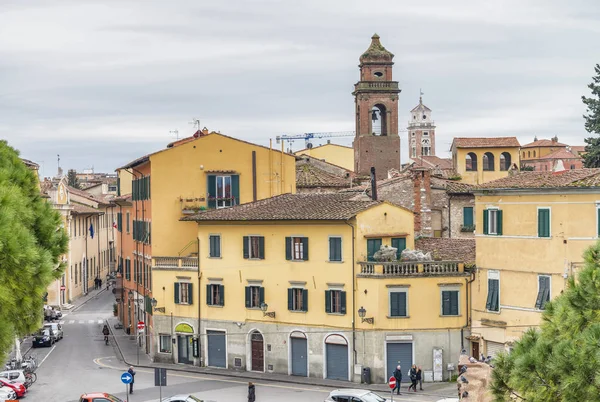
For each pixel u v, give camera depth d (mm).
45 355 77875
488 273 61031
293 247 66188
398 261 62719
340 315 63719
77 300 121312
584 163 101375
